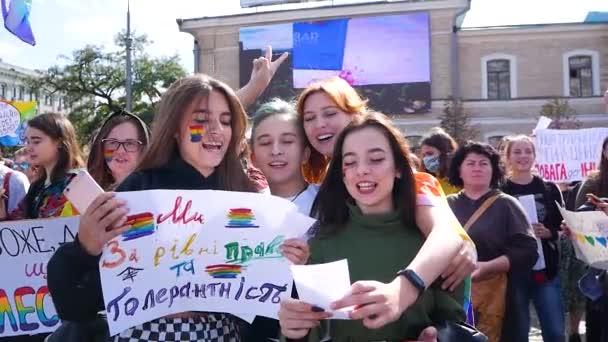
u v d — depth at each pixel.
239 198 2.08
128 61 23.00
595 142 7.34
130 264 1.98
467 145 4.05
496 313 3.69
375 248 2.07
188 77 2.20
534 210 4.53
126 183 2.15
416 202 2.11
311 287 1.69
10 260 3.31
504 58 24.75
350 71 25.09
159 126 2.15
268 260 2.11
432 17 24.69
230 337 2.19
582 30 24.28
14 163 8.81
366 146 2.07
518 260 3.68
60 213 3.48
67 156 3.67
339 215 2.20
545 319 4.50
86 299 1.99
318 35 25.30
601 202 3.43
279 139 2.83
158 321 2.06
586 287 3.62
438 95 24.62
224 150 2.21
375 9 24.97
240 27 26.23
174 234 2.03
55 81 32.22
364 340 2.00
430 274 1.79
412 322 1.98
